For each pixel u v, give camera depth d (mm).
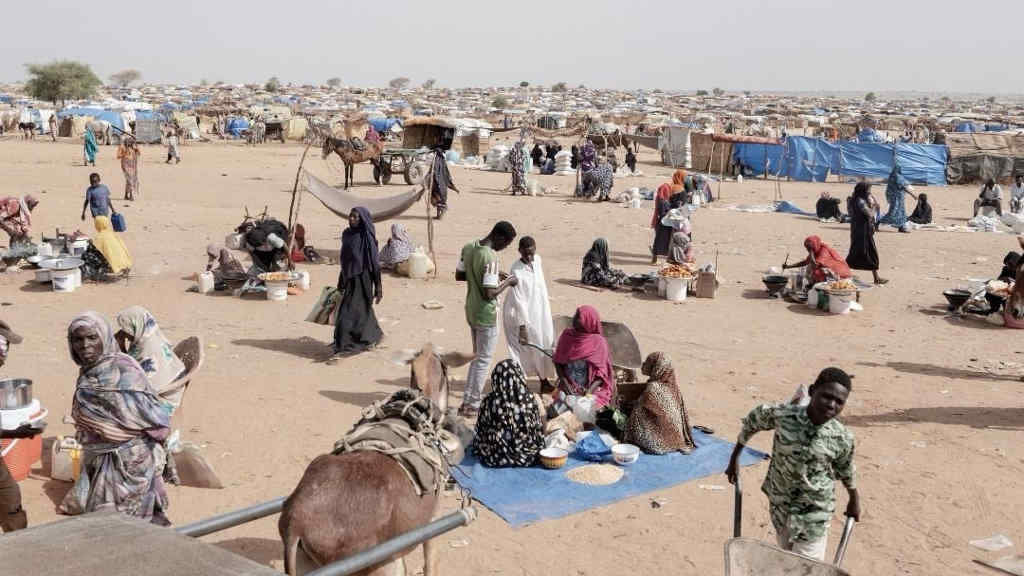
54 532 2234
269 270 15133
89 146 38031
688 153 46125
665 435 7887
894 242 21781
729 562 4098
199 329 12398
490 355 8688
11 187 28250
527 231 22516
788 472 4688
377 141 32219
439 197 24391
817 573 4035
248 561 2086
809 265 15266
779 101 194750
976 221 24312
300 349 11492
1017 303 10773
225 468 7426
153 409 5004
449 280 16219
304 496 3795
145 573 1992
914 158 38156
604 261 15984
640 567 5879
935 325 13609
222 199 27547
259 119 66125
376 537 3838
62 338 11664
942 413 9312
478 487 7086
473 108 132375
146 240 19484
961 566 5973
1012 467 7805
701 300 15102
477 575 5723
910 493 7215
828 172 39500
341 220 23766
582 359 8516
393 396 4945
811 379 10523
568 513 6684
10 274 15492
